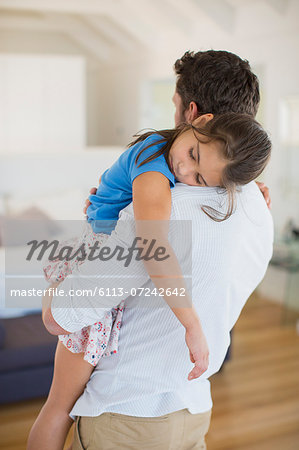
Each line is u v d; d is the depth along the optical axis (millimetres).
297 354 3881
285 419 3016
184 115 1278
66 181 5363
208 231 1129
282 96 4988
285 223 5117
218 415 3041
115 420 1211
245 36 5398
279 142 5062
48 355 3051
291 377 3518
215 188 1131
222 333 1262
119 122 8312
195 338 1103
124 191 1197
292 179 4996
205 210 1114
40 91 6453
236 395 3270
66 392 1271
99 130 8961
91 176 5461
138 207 1073
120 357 1207
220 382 3441
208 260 1150
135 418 1211
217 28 5531
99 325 1209
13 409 3014
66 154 5340
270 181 5277
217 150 1049
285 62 4926
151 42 7000
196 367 1119
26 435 2756
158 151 1114
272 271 5137
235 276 1228
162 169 1090
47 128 6539
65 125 6613
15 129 6414
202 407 1292
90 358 1204
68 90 6570
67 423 1294
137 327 1199
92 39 8172
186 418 1261
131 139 8008
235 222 1161
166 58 6828
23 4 5949
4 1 5828
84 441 1249
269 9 5043
